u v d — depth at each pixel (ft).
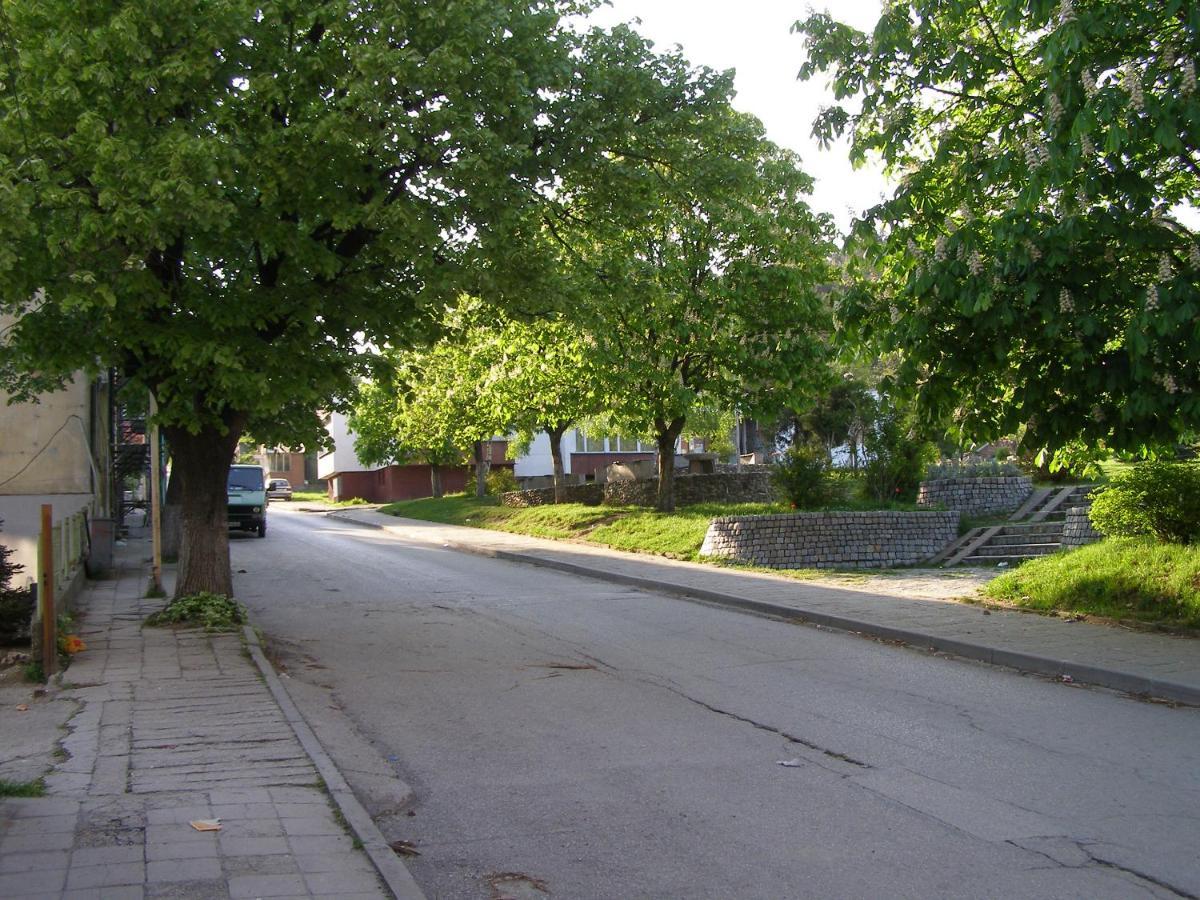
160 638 38.52
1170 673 31.14
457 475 195.93
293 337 39.47
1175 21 33.71
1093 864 17.29
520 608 52.29
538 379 86.63
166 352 36.70
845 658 37.45
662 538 80.02
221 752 23.00
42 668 31.42
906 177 38.70
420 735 26.48
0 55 36.24
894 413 83.66
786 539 70.49
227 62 37.22
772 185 76.13
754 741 25.58
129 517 127.13
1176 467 46.21
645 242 72.69
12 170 33.04
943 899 15.87
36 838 17.20
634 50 44.86
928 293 35.94
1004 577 48.96
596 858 17.76
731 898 15.97
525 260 40.83
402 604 53.93
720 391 81.10
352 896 15.12
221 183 35.01
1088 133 31.68
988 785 21.76
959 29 39.11
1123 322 34.47
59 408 61.82
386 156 37.96
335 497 226.99
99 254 34.88
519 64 40.81
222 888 15.24
